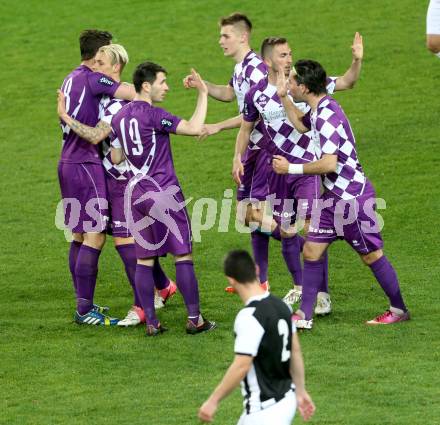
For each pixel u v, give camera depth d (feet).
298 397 78.02
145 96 113.09
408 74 217.56
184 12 260.21
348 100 209.05
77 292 122.01
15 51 247.09
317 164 109.70
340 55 227.40
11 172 189.57
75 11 266.77
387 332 113.29
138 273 115.75
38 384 104.06
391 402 95.81
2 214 170.50
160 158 113.50
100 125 119.03
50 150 199.00
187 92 219.20
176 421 93.66
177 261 115.24
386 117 199.82
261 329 75.41
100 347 113.70
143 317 120.98
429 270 135.54
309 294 114.93
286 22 247.09
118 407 97.55
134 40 246.27
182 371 105.91
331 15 248.32
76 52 243.81
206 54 235.81
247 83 128.98
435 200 163.22
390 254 143.74
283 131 123.54
